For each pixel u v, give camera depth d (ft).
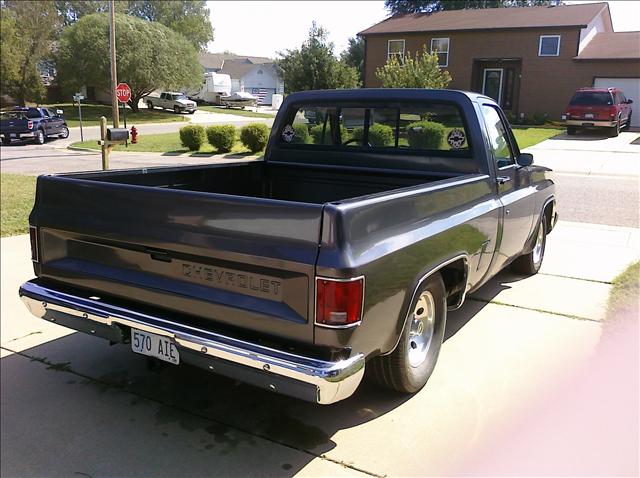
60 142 92.63
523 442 9.84
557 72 91.09
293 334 8.62
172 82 161.58
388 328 9.46
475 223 12.50
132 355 13.67
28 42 153.89
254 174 16.58
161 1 225.76
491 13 104.83
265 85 263.90
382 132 15.16
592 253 20.40
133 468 9.41
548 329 14.61
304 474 9.18
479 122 13.83
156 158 66.59
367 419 10.67
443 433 10.18
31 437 10.27
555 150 28.71
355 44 166.30
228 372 9.00
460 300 12.62
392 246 9.27
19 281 19.03
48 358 13.47
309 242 8.42
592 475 9.00
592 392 11.36
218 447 9.96
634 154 25.88
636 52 78.74
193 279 9.64
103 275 10.68
